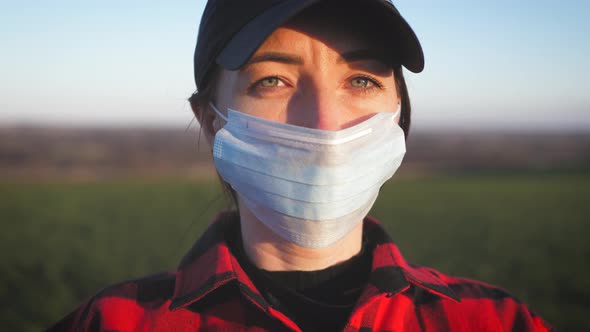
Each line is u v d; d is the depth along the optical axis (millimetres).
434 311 1651
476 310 1693
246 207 1677
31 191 32812
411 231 17469
